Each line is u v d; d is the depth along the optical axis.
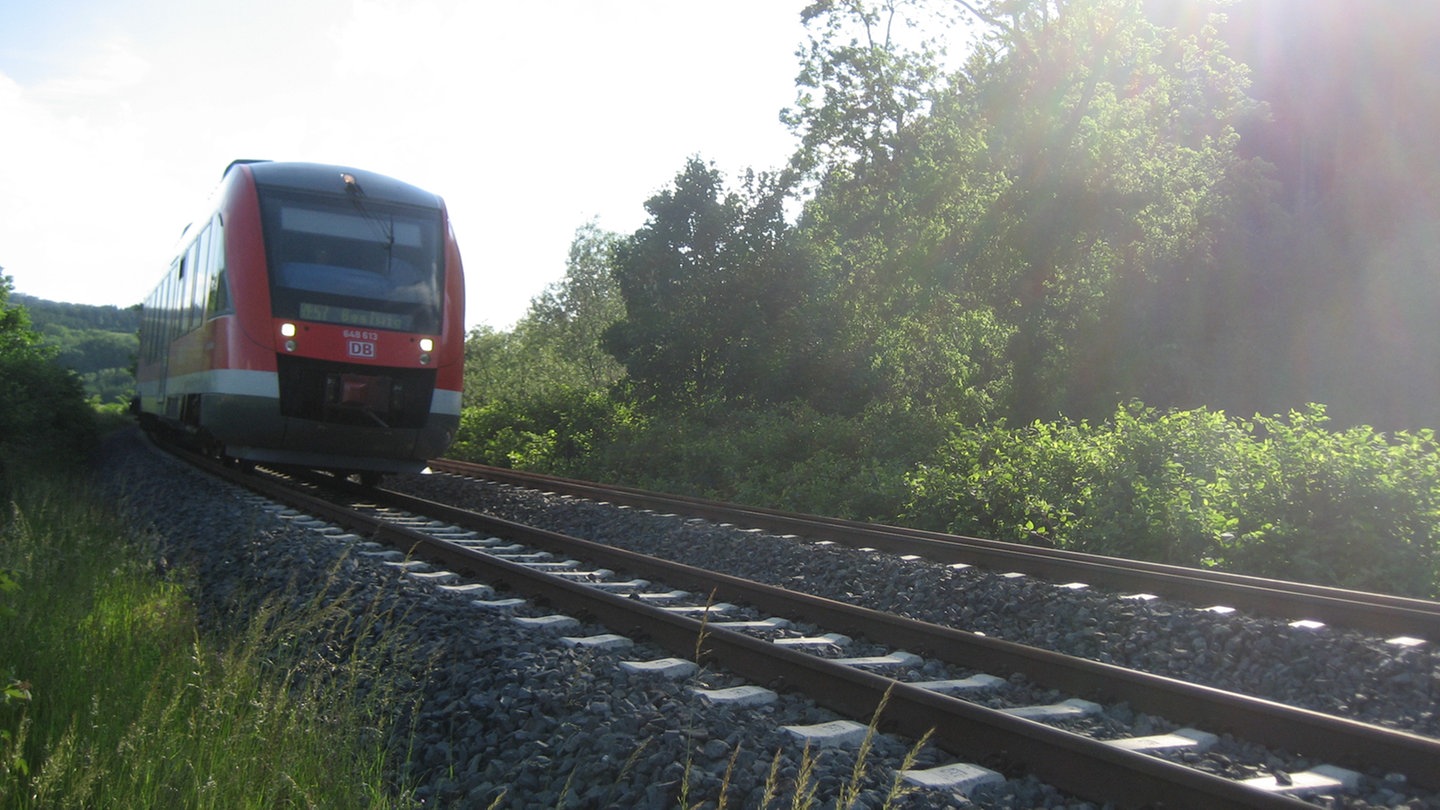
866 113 33.84
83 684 5.14
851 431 19.58
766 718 5.21
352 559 8.70
